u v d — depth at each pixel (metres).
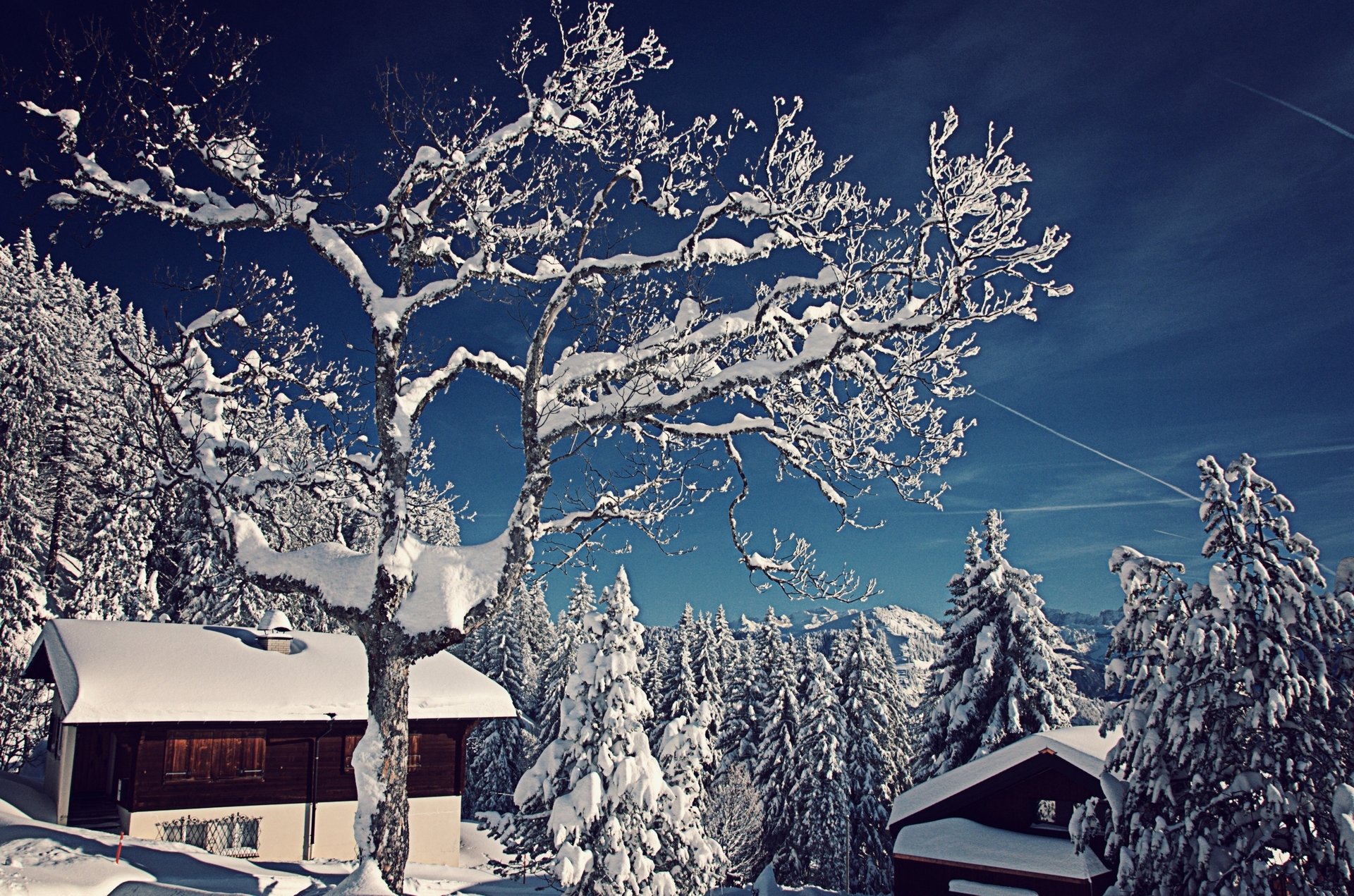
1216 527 14.14
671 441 13.73
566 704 20.61
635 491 12.73
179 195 12.32
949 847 18.41
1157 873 13.45
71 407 34.09
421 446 16.09
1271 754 12.88
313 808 23.41
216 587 33.03
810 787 37.09
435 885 17.55
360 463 12.91
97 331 36.53
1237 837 13.09
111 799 23.00
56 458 33.75
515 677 50.66
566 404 12.77
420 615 10.86
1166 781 13.59
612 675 20.30
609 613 21.11
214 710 21.92
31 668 26.00
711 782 31.86
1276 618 13.10
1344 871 11.81
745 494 13.51
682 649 46.50
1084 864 17.05
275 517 13.80
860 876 36.72
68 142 11.31
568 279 11.67
